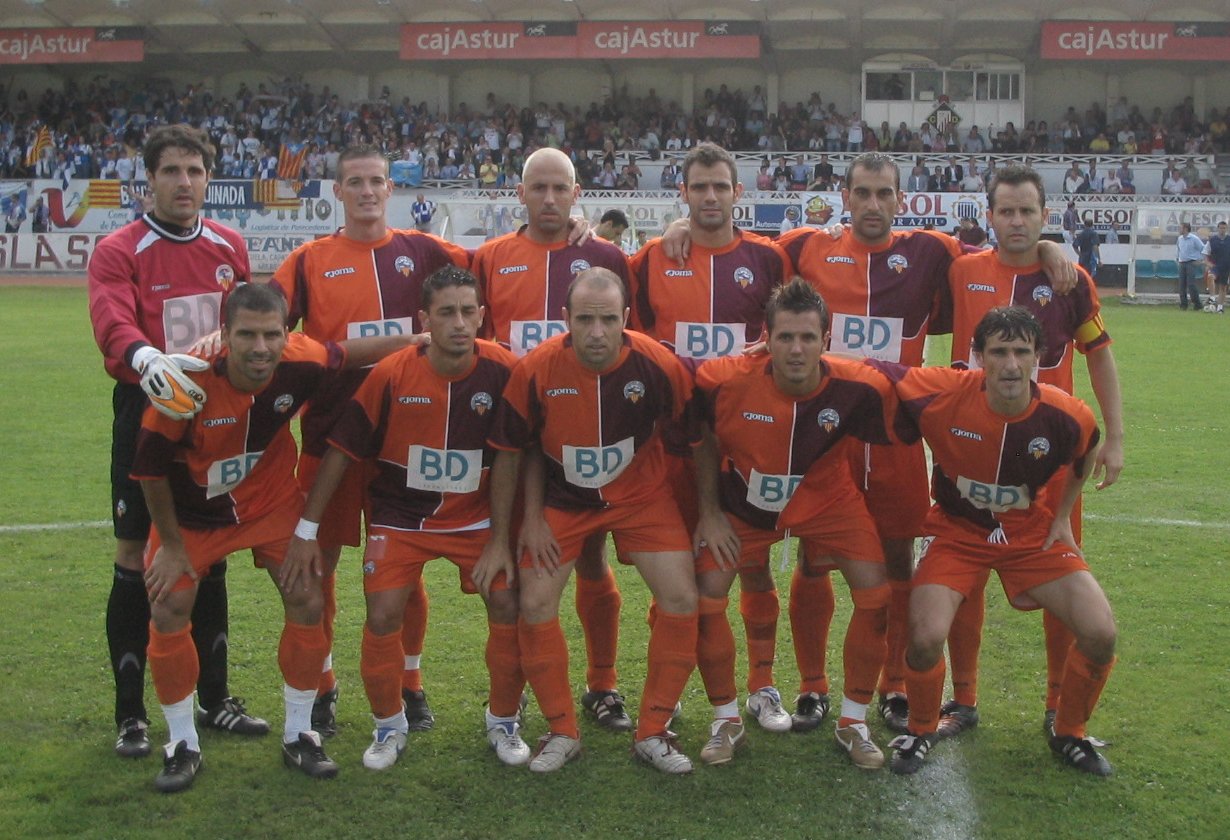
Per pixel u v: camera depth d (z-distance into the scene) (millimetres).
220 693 4273
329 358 3979
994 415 3875
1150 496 7566
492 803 3658
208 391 3719
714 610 4016
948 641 4289
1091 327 4398
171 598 3740
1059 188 28500
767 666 4375
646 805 3641
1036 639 5105
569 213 4535
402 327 4492
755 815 3576
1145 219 23875
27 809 3592
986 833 3465
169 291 4074
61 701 4391
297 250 4531
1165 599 5527
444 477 4031
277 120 31203
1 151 30016
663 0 29750
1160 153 29031
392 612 3926
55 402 10844
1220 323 18953
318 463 4434
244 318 3600
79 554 6246
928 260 4590
